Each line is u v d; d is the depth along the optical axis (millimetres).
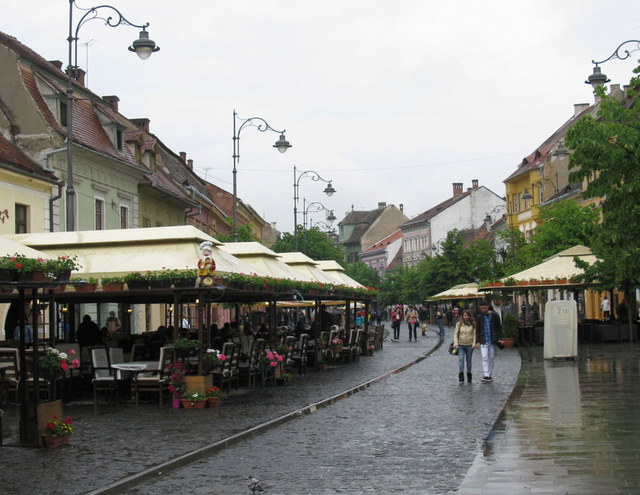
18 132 35156
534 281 34594
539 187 75062
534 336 39250
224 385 23125
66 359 13812
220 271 18438
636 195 21531
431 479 9867
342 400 18812
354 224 164875
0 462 11562
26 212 32500
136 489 9906
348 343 33562
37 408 12812
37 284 11867
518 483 9141
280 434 13914
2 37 37906
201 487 9898
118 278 18109
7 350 17516
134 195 45000
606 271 30141
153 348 23109
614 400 15938
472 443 12273
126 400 19672
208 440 13266
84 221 38188
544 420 13625
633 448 10930
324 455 11781
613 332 36906
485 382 21750
